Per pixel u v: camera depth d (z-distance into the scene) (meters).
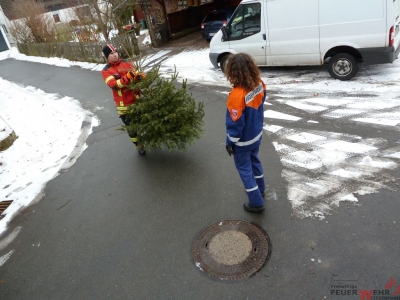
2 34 29.11
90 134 6.45
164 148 5.21
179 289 2.71
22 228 3.91
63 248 3.44
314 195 3.50
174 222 3.52
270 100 6.52
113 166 5.00
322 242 2.90
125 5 14.59
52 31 23.05
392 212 3.08
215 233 3.24
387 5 6.01
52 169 5.26
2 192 4.81
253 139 3.02
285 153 4.42
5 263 3.39
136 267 3.01
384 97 5.68
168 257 3.06
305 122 5.26
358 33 6.44
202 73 9.44
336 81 6.96
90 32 16.91
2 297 2.96
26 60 21.61
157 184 4.29
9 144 6.54
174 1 18.58
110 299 2.74
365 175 3.66
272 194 3.64
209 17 14.10
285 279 2.63
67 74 13.72
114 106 7.98
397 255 2.65
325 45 6.91
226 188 3.92
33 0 23.56
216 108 6.59
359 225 3.01
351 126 4.84
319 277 2.59
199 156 4.79
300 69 8.30
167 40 16.44
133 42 14.30
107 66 4.64
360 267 2.61
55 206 4.24
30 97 10.75
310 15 6.86
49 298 2.86
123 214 3.82
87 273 3.05
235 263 2.86
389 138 4.32
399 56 7.88
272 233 3.11
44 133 7.05
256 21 7.74
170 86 4.41
